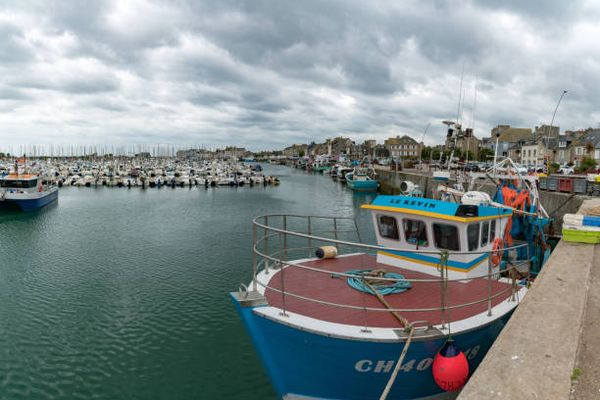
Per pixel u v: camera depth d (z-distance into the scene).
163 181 69.62
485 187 27.41
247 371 11.12
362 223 32.91
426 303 6.88
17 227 31.31
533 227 11.71
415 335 5.70
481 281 7.99
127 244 25.36
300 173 120.56
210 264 20.75
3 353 11.93
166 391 10.25
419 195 10.67
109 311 14.85
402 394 6.30
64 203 46.16
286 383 6.43
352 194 59.16
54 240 26.61
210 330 13.38
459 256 7.90
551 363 4.33
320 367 6.08
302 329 5.89
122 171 87.69
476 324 6.15
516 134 96.00
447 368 5.60
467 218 7.61
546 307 5.91
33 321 14.04
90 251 23.59
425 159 117.19
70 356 11.80
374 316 6.32
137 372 11.05
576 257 8.91
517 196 12.10
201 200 50.19
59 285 17.59
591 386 3.90
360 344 5.71
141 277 18.64
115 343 12.54
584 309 5.90
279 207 43.97
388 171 67.31
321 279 7.92
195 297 16.17
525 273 9.29
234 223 33.19
